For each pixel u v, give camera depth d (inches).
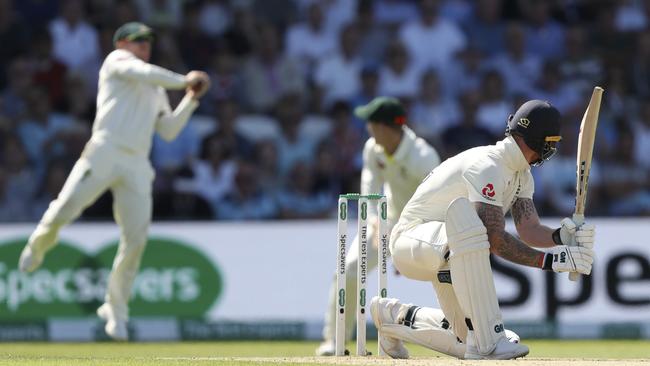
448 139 1841.8
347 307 963.3
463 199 697.0
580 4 2041.1
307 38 1943.9
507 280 1418.6
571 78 1955.0
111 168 1127.6
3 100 1787.6
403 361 695.1
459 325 748.6
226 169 1692.9
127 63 1116.5
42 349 1147.3
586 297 1429.6
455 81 1931.6
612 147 1843.0
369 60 1956.2
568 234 713.0
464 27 1998.0
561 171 1790.1
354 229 1454.2
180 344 1310.3
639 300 1437.0
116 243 1419.8
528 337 1416.1
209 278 1425.9
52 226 1133.7
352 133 1786.4
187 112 1155.9
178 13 1935.3
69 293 1409.9
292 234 1439.5
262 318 1422.2
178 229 1432.1
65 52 1840.6
